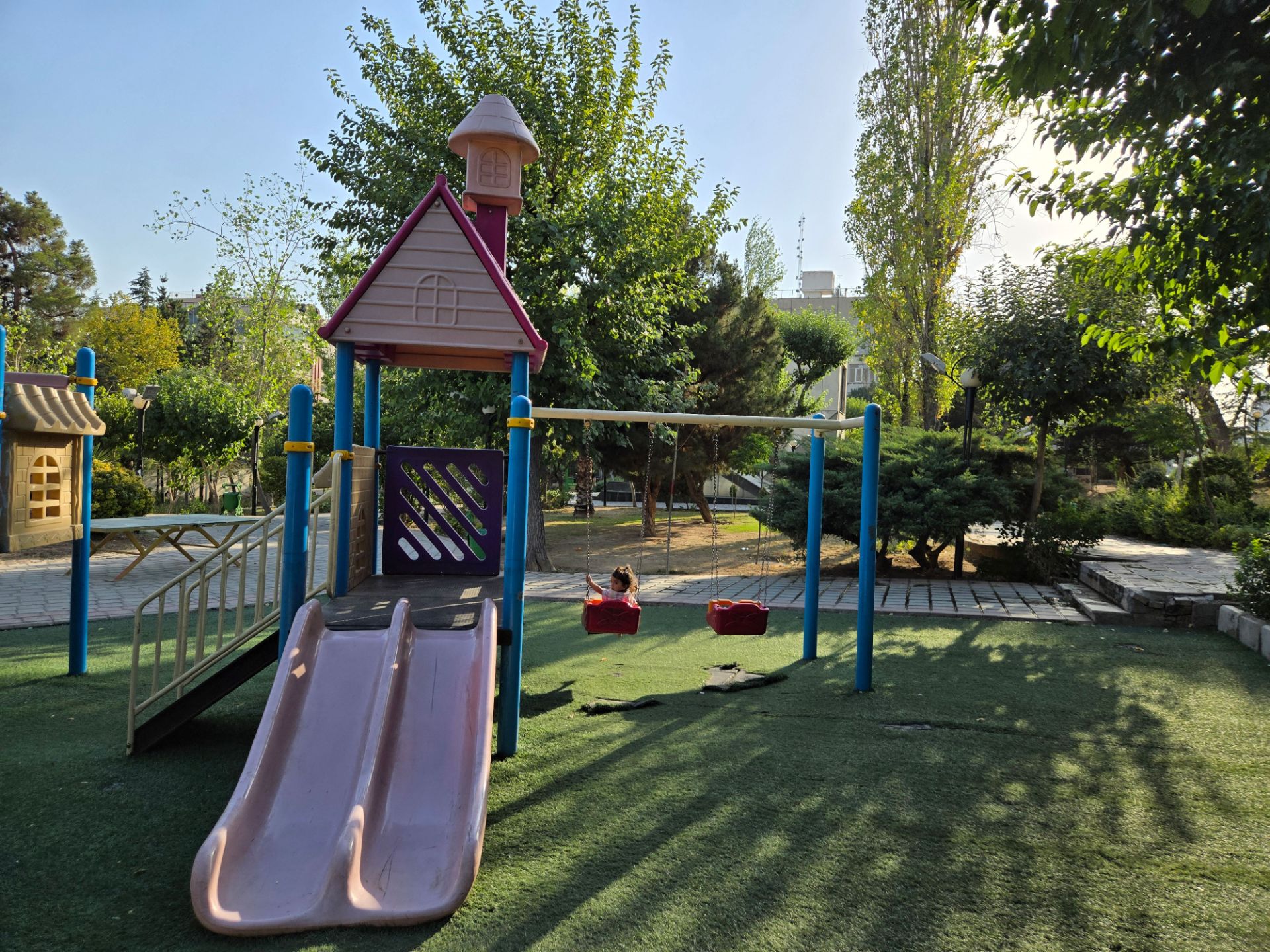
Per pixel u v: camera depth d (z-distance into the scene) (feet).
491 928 9.38
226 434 76.02
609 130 44.68
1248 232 16.38
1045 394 41.68
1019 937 9.27
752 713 18.28
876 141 61.87
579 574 43.80
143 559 41.01
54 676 21.16
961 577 43.06
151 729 15.62
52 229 142.20
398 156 41.45
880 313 63.46
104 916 9.67
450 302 15.71
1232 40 13.93
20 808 12.85
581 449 49.37
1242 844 11.71
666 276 47.01
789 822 12.34
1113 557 43.52
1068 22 13.69
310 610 13.61
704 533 70.33
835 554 54.95
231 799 10.77
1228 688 20.47
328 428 71.72
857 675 20.30
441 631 14.07
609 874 10.69
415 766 11.68
